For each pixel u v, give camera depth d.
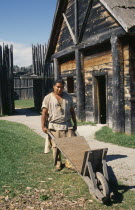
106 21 10.77
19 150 7.68
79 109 13.31
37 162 6.63
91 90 12.77
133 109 9.74
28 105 27.88
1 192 4.73
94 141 9.27
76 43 13.14
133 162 6.71
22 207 4.22
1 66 19.27
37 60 21.77
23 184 5.13
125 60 9.84
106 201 4.40
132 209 4.22
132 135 9.59
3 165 6.21
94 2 11.68
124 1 9.98
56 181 5.33
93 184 4.43
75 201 4.45
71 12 14.04
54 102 5.81
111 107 11.05
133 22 8.88
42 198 4.50
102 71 11.73
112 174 5.30
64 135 5.84
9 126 12.33
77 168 4.82
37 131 11.55
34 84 22.70
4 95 19.17
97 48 12.04
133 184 5.28
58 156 6.04
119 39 9.84
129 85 9.70
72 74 14.64
